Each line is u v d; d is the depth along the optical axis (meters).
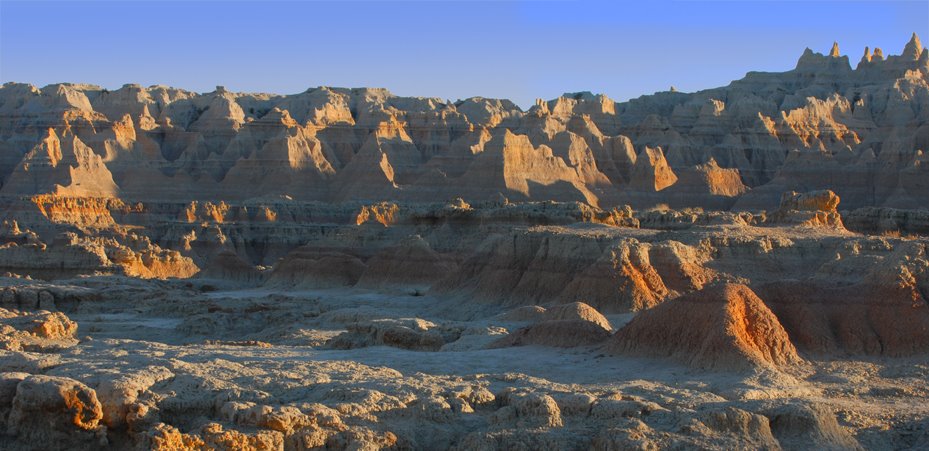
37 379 54.59
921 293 73.19
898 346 70.50
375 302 127.56
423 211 191.75
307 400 55.75
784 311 73.19
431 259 146.00
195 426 52.81
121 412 54.00
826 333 71.56
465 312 115.38
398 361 70.44
